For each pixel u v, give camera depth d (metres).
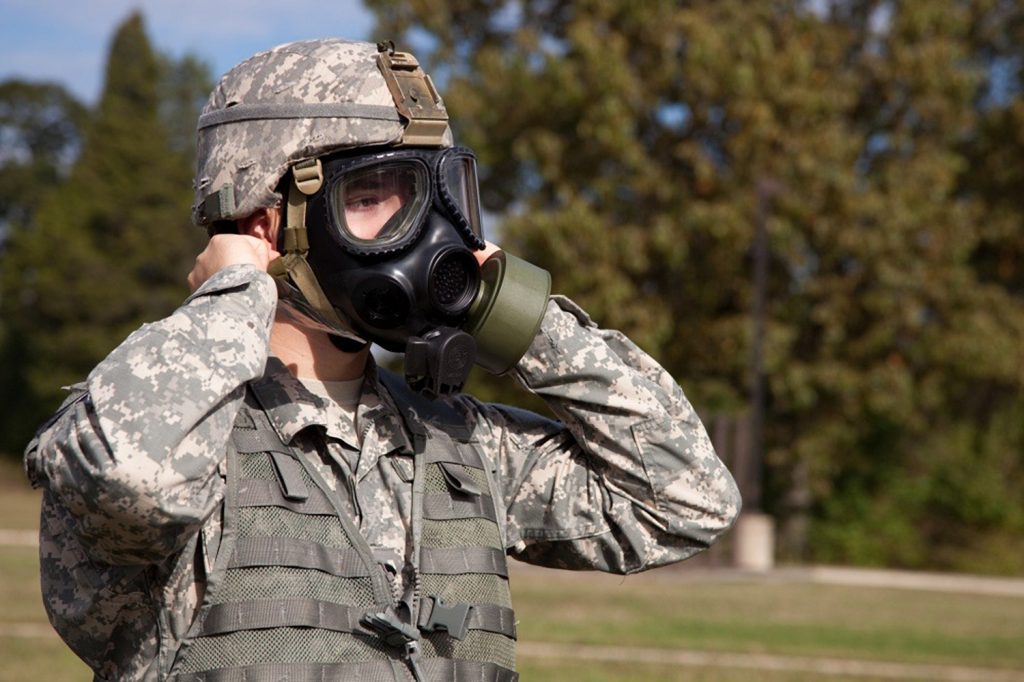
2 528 25.97
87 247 55.56
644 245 29.80
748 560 25.44
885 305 29.89
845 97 30.25
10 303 56.00
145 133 57.84
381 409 2.81
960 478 31.91
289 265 2.71
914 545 31.50
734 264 30.23
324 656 2.51
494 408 3.10
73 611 2.57
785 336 29.73
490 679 2.71
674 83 30.42
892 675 11.31
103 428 2.38
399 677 2.56
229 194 2.76
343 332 2.77
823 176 29.22
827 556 31.73
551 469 3.06
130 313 55.34
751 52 29.38
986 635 15.36
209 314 2.57
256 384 2.71
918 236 30.58
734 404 29.86
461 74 31.56
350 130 2.69
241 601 2.50
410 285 2.67
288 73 2.75
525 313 2.92
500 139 30.80
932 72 30.41
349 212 2.71
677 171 30.83
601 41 29.53
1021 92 34.28
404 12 31.50
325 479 2.67
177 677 2.49
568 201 29.56
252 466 2.61
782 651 12.48
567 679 9.84
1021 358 30.83
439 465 2.81
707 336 30.89
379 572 2.62
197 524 2.46
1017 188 32.91
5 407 56.03
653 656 11.55
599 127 28.94
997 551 30.95
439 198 2.69
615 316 29.09
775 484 32.56
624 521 3.05
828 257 30.31
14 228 57.50
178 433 2.41
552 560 3.12
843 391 30.08
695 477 3.07
